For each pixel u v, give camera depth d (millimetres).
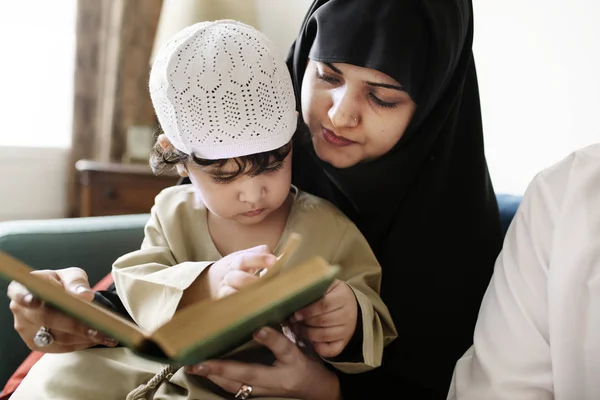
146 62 2516
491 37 1509
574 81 1276
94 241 1305
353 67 816
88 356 845
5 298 1144
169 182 2211
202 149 806
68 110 2627
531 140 1396
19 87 2543
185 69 803
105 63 2490
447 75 880
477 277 1007
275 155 833
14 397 831
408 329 1007
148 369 844
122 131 2543
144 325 779
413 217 981
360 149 879
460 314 1006
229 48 804
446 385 1021
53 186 2662
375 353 810
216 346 589
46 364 850
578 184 753
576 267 701
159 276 795
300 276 579
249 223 894
